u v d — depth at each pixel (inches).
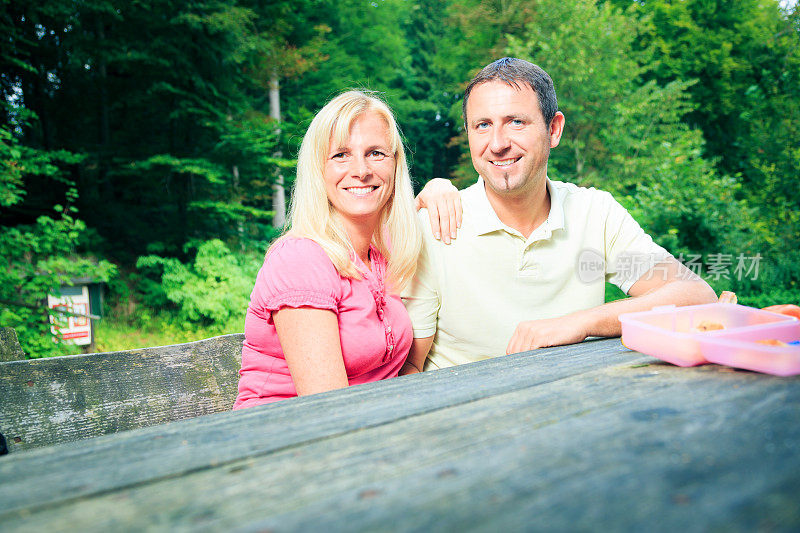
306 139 56.1
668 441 19.6
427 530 13.4
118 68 352.2
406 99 658.8
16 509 15.7
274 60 374.0
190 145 364.8
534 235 64.9
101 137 398.0
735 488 15.4
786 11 491.8
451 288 67.2
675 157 311.3
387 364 59.1
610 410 24.2
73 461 20.6
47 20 333.1
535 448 19.3
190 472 18.6
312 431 23.0
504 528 13.4
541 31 389.7
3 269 231.0
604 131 369.4
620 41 399.2
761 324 39.5
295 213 57.1
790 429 20.9
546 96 61.6
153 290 331.9
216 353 56.8
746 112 459.5
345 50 513.0
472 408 25.6
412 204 61.4
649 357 38.9
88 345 294.8
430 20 838.5
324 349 49.0
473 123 63.2
